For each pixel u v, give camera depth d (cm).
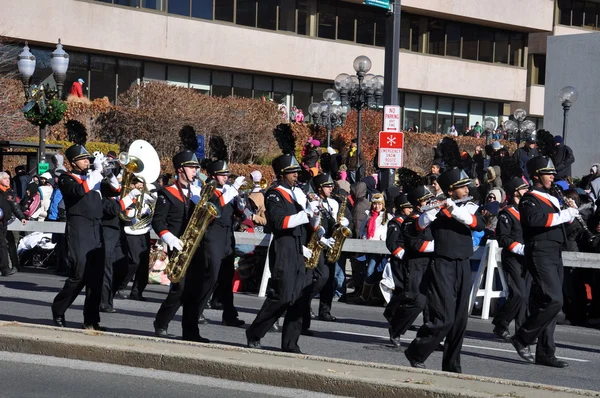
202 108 3866
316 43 5066
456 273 1063
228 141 3975
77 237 1327
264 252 2050
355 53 5212
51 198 2380
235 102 4003
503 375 1171
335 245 1407
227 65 4750
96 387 977
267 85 5050
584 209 1756
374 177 2636
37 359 1107
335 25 5184
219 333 1430
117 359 1087
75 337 1147
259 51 4859
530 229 1228
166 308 1287
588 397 883
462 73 5684
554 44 3712
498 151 2641
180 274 1230
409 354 1080
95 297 1345
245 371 1010
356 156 2889
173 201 1262
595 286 1717
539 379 1152
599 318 1717
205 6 4681
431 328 1058
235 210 1496
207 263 1334
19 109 3500
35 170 2712
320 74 5091
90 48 4281
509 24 5734
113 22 4338
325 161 2391
